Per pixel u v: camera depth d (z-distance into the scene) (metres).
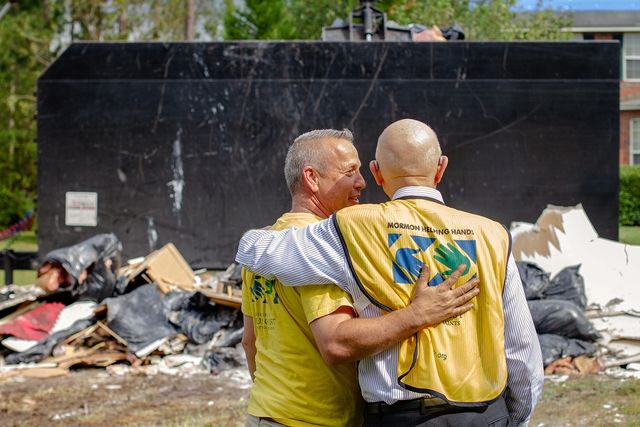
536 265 8.70
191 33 32.03
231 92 11.31
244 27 28.66
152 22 33.06
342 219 2.94
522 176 11.25
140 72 11.34
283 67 11.27
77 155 11.35
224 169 11.30
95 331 8.37
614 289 8.91
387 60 11.24
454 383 2.81
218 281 9.25
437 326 2.84
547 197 11.27
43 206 11.35
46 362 8.07
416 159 3.02
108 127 11.34
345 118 11.23
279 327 3.10
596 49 11.25
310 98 11.26
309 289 2.94
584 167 11.27
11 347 8.27
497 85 11.26
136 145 11.34
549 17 23.30
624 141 29.80
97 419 6.40
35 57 33.19
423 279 2.84
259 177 11.29
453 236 2.89
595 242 9.42
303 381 3.05
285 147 11.27
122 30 32.88
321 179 3.32
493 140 11.26
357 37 11.94
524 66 11.26
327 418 3.05
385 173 3.08
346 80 11.25
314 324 2.91
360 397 3.10
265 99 11.30
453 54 11.24
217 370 7.86
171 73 11.33
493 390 2.86
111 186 11.34
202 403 6.83
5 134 31.72
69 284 8.77
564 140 11.27
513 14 23.27
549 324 7.87
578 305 8.48
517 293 2.94
